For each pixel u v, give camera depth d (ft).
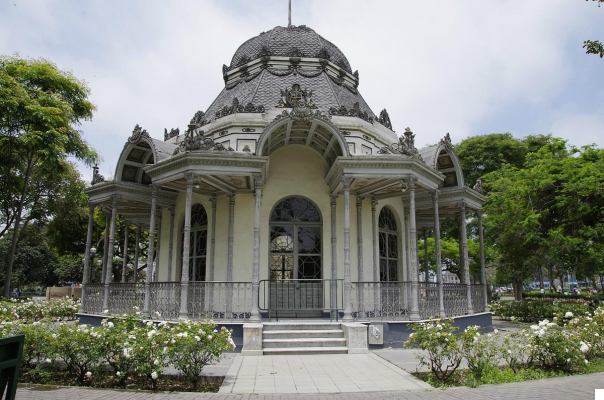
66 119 52.19
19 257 157.48
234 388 23.12
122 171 47.34
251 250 44.60
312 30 57.72
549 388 21.83
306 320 39.78
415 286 38.50
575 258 60.18
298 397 21.13
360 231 46.03
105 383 24.63
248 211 45.47
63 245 98.78
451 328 25.90
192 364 24.77
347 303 37.76
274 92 49.96
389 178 40.04
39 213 85.05
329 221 46.47
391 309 41.14
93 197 49.14
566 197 58.03
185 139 39.01
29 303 54.70
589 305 62.28
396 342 36.63
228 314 38.73
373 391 22.38
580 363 27.53
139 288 41.50
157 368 23.18
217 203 46.44
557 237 57.36
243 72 55.31
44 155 49.78
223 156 37.78
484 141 96.22
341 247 45.88
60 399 20.20
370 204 47.73
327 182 46.73
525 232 62.23
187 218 37.50
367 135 47.88
